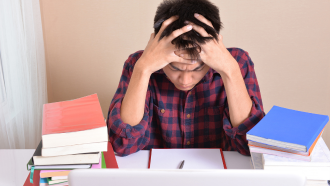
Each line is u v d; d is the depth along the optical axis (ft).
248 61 3.60
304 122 2.59
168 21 2.64
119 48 6.73
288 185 1.49
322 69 6.54
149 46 2.87
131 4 6.39
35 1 5.17
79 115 2.48
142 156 3.04
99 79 7.00
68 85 7.04
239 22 6.36
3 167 2.84
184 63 2.60
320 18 6.18
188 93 3.46
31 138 4.97
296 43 6.40
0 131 3.59
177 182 1.50
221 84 3.51
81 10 6.44
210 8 2.64
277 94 6.85
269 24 6.32
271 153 2.42
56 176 2.30
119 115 3.07
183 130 3.59
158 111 3.58
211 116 3.59
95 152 2.31
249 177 1.48
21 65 4.55
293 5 6.15
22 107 4.65
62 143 2.21
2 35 4.02
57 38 6.65
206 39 2.52
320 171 2.29
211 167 2.74
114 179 1.52
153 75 3.52
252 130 2.48
